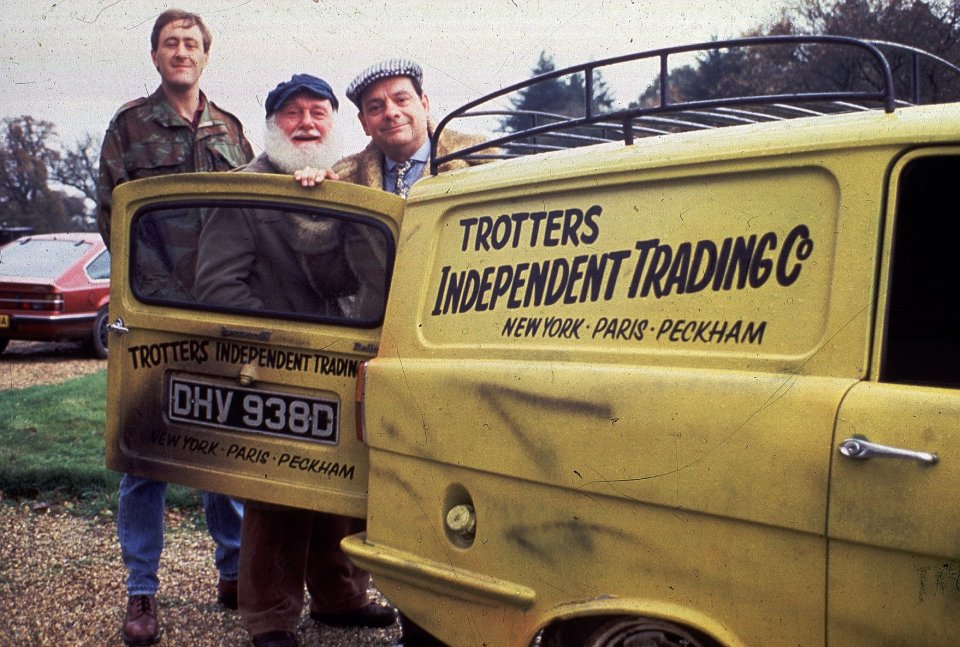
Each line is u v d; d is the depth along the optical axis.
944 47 7.91
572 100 12.23
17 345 15.10
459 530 2.89
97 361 13.30
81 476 6.39
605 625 2.67
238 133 5.05
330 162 4.28
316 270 3.50
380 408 3.09
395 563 3.02
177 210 3.69
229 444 3.62
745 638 2.38
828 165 2.40
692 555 2.45
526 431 2.72
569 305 2.76
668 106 2.66
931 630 2.14
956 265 2.95
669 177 2.64
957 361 3.03
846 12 8.17
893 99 2.39
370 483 3.16
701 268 2.55
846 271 2.33
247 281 3.61
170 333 3.71
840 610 2.25
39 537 5.51
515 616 2.78
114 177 4.81
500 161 3.11
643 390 2.52
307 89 4.17
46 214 23.44
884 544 2.18
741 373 2.41
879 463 2.19
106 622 4.33
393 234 3.41
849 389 2.26
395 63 4.54
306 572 4.19
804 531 2.28
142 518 4.13
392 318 3.18
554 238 2.84
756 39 2.54
